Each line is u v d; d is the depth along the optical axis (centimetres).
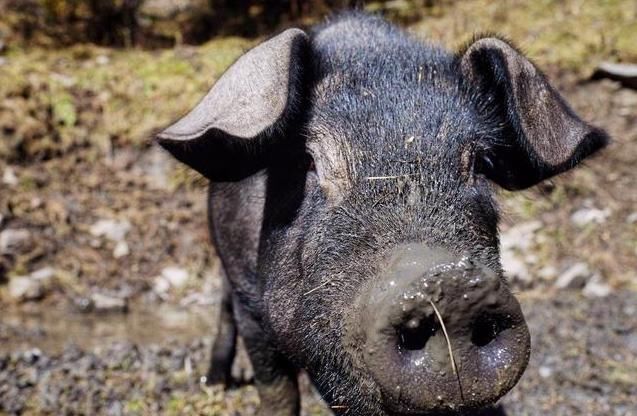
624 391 156
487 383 93
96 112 244
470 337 93
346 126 108
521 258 208
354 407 103
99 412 151
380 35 124
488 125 113
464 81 115
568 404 152
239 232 127
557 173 115
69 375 161
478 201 106
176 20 288
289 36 109
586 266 204
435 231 99
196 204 228
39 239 215
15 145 232
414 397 93
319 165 108
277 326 115
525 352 94
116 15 288
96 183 231
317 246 106
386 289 93
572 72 254
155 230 221
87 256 214
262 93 105
